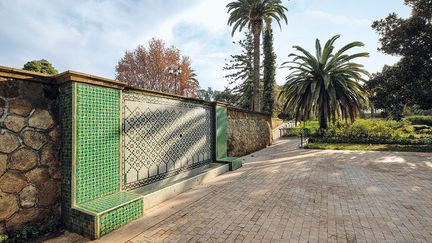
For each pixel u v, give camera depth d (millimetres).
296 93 15586
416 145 11219
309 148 12016
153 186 4707
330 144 12906
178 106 5711
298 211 3617
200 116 6754
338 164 7609
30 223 2898
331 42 14484
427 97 11211
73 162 3072
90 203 3191
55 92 3229
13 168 2775
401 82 11828
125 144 4043
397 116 13859
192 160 6227
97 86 3439
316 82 14305
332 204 3910
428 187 4836
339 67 14531
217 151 7504
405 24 11398
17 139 2822
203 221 3293
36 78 2992
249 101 26547
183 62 26859
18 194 2805
